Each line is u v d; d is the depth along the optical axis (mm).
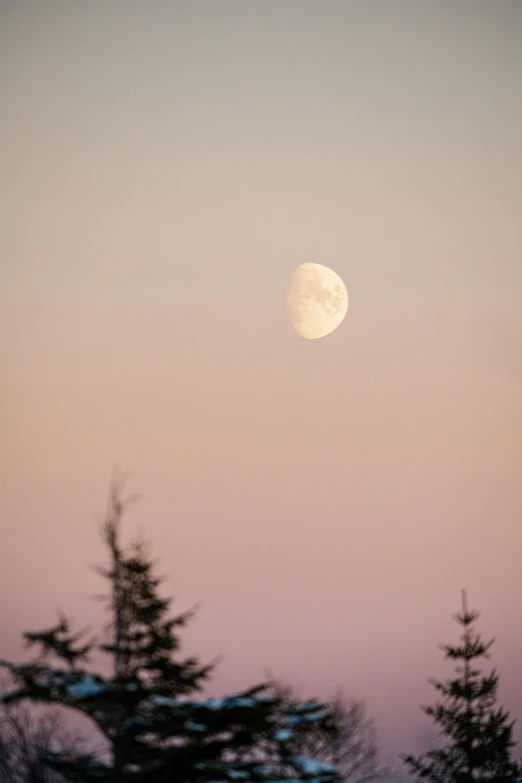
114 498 81250
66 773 77812
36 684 75750
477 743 120438
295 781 80062
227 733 78562
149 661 77188
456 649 125938
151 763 76750
